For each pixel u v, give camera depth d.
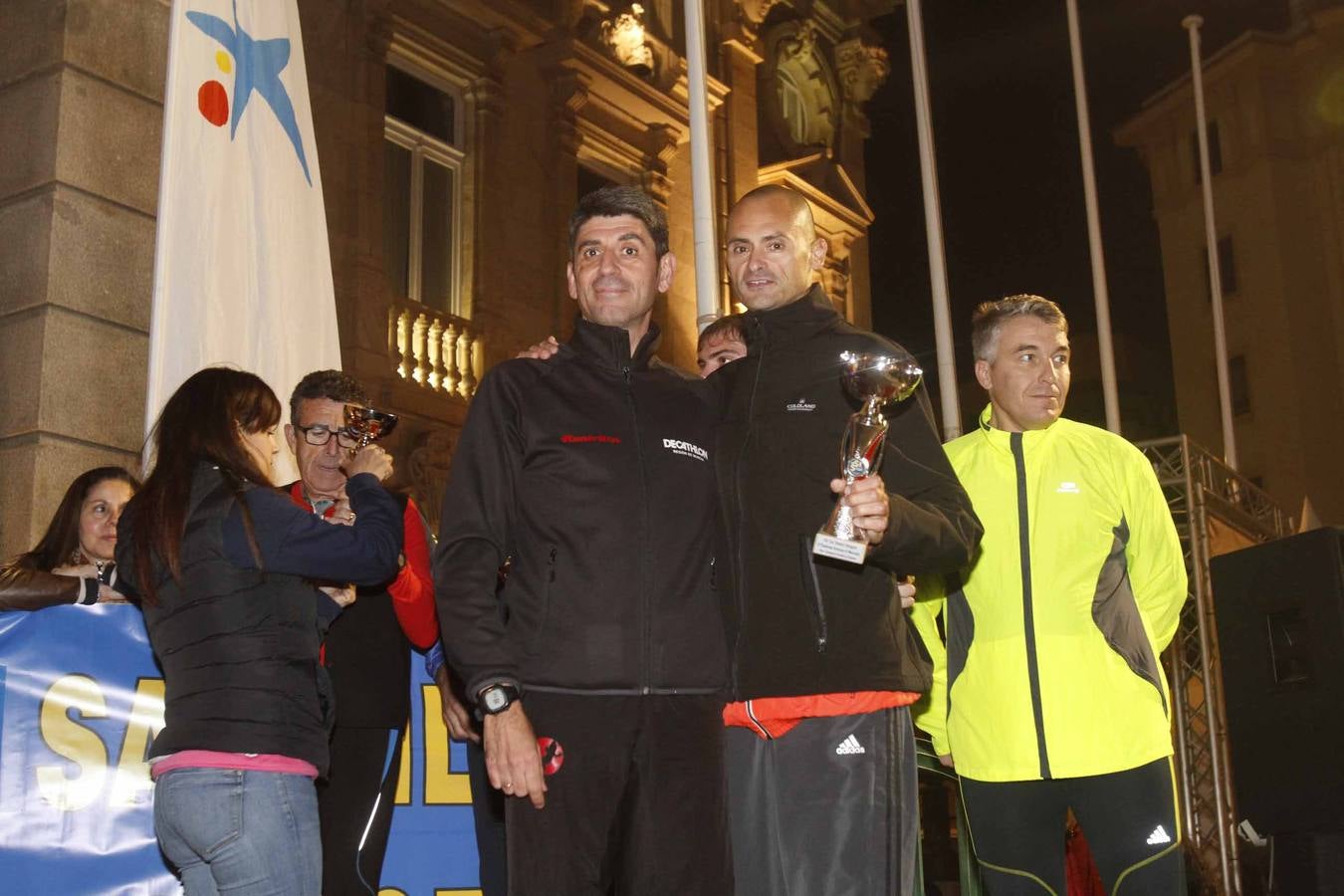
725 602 3.34
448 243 14.64
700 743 3.15
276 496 3.43
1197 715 13.68
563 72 15.75
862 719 3.26
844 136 20.03
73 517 4.47
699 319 7.67
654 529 3.21
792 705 3.24
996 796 4.00
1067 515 4.04
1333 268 32.78
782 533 3.33
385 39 13.73
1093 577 4.02
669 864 3.06
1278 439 32.41
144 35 6.14
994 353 4.20
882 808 3.23
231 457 3.47
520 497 3.23
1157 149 35.53
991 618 4.05
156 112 6.14
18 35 5.98
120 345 5.84
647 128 16.91
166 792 3.25
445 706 4.49
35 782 4.09
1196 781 13.59
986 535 4.09
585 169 16.41
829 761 3.24
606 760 3.07
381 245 13.47
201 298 5.34
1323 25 32.81
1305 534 5.20
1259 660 5.37
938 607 4.30
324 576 3.42
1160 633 4.29
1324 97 33.09
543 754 3.05
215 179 5.46
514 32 15.10
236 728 3.22
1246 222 33.47
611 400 3.31
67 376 5.64
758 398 3.47
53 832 4.09
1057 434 4.17
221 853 3.19
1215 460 14.48
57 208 5.71
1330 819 5.04
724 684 3.25
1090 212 16.00
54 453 5.54
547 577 3.15
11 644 4.14
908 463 3.45
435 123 14.64
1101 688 3.93
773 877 3.26
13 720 4.10
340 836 4.13
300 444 4.38
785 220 3.62
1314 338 32.59
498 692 3.01
